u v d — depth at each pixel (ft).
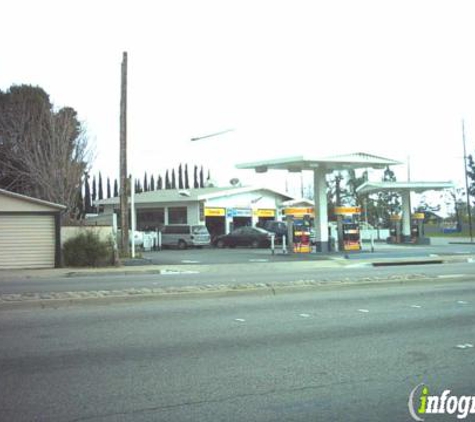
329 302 40.60
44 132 135.54
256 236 138.31
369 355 25.45
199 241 138.31
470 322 33.12
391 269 73.92
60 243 83.25
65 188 131.85
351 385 21.07
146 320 33.47
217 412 18.19
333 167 119.55
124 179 96.99
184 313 35.88
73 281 61.87
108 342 27.68
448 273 64.28
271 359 24.66
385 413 18.29
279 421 17.44
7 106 139.95
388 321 33.32
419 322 33.06
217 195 155.02
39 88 145.79
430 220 263.90
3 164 137.69
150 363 23.89
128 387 20.67
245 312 36.27
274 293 44.80
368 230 184.75
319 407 18.72
